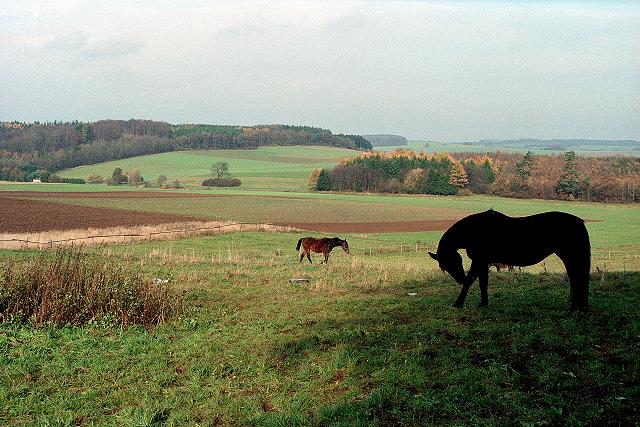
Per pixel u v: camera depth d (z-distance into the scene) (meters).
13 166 186.38
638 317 10.70
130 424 8.27
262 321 13.56
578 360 8.80
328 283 19.36
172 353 11.44
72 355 11.29
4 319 13.05
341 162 161.38
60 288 13.95
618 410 7.10
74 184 160.00
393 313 13.14
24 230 51.72
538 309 12.32
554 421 7.04
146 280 15.97
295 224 70.56
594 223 82.31
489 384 8.29
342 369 9.70
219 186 159.12
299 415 8.12
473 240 12.86
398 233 64.38
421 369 9.14
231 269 23.81
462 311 12.63
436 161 153.50
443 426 7.27
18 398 9.31
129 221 63.88
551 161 153.38
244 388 9.52
